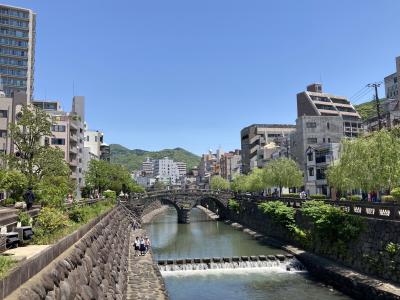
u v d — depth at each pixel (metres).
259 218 70.44
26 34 111.31
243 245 57.56
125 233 49.94
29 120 39.50
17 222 20.50
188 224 94.88
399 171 31.38
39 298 9.05
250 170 133.50
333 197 66.38
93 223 25.64
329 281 34.78
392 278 29.16
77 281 13.19
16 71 109.69
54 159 40.38
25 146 39.56
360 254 33.84
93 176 86.19
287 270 40.59
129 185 107.12
